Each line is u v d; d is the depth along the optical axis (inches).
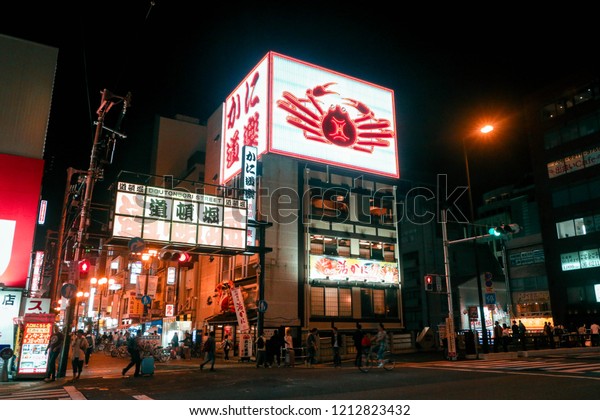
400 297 1406.3
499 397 432.8
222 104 1732.3
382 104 1605.6
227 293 1194.0
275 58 1411.2
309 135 1395.2
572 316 1679.4
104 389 571.5
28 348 674.2
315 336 1039.0
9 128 944.9
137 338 749.3
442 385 535.2
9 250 877.8
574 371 649.6
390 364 792.9
